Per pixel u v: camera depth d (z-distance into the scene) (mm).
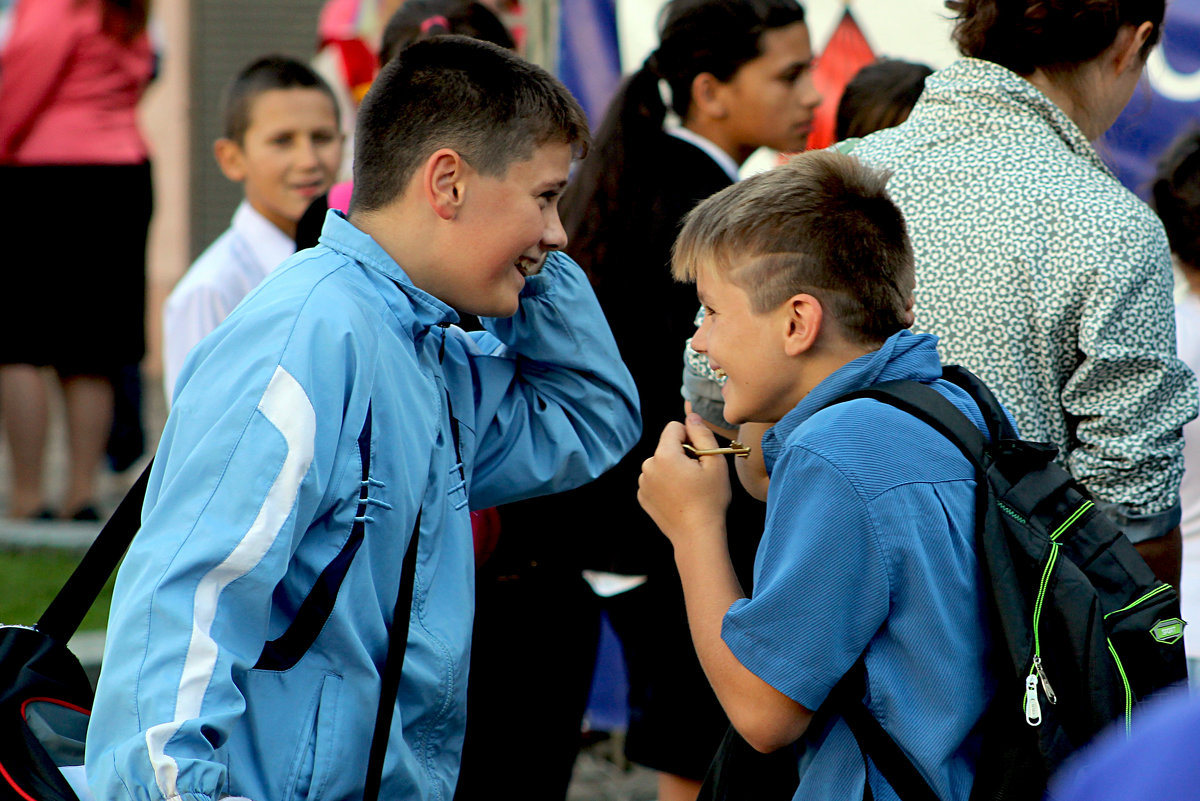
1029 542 4633
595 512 7660
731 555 7098
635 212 7965
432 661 4969
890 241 5117
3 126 14898
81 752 4938
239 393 4555
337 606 4676
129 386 18609
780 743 4797
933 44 11672
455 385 5668
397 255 5262
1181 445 5777
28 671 5102
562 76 12672
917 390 4918
